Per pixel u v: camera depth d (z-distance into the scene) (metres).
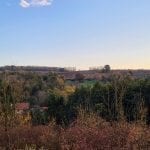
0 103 18.30
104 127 16.31
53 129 17.34
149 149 13.89
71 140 14.91
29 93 35.41
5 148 15.08
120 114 17.02
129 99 21.61
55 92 39.91
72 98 36.38
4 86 18.53
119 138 14.47
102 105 21.88
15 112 18.64
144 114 16.88
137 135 14.48
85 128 15.70
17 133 16.17
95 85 33.28
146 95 28.86
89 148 14.04
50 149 14.90
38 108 34.84
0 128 17.00
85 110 19.02
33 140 15.61
